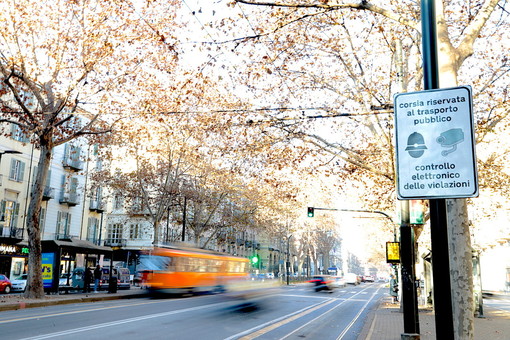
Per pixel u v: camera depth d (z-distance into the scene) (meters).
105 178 36.72
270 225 53.66
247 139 18.22
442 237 3.36
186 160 35.84
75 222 42.25
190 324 12.98
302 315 17.92
